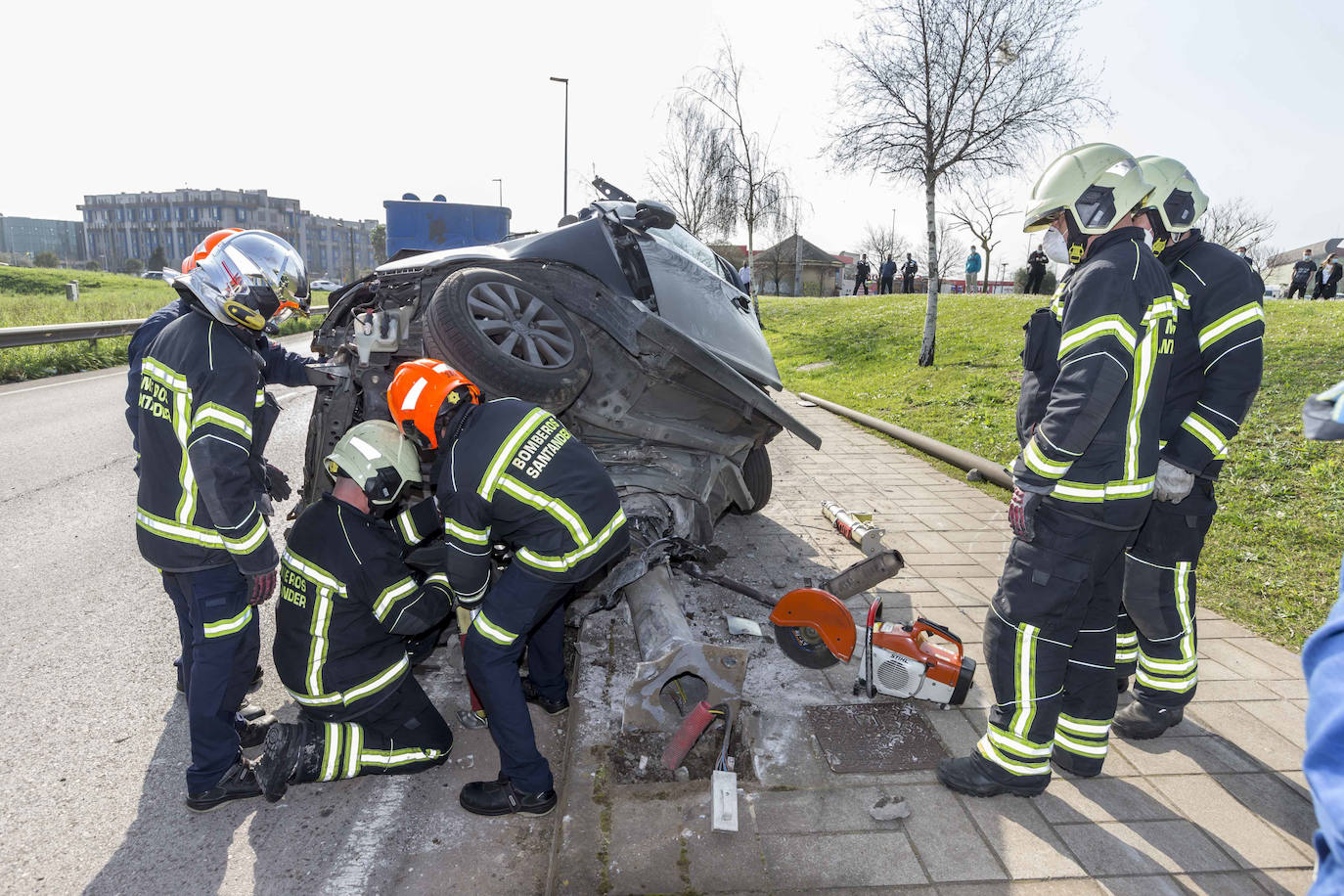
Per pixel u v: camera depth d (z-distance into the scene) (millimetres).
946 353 14172
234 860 2500
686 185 24750
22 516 5613
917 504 6453
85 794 2787
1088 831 2553
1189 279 2863
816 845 2449
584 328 4020
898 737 3061
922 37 12539
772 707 3256
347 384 3729
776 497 6633
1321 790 823
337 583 2676
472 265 4016
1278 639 3924
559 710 3441
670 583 3465
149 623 4062
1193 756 2977
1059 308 2689
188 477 2531
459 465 2559
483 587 2697
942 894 2264
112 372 13414
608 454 4020
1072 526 2488
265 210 138750
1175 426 2916
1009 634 2631
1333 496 5559
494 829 2682
